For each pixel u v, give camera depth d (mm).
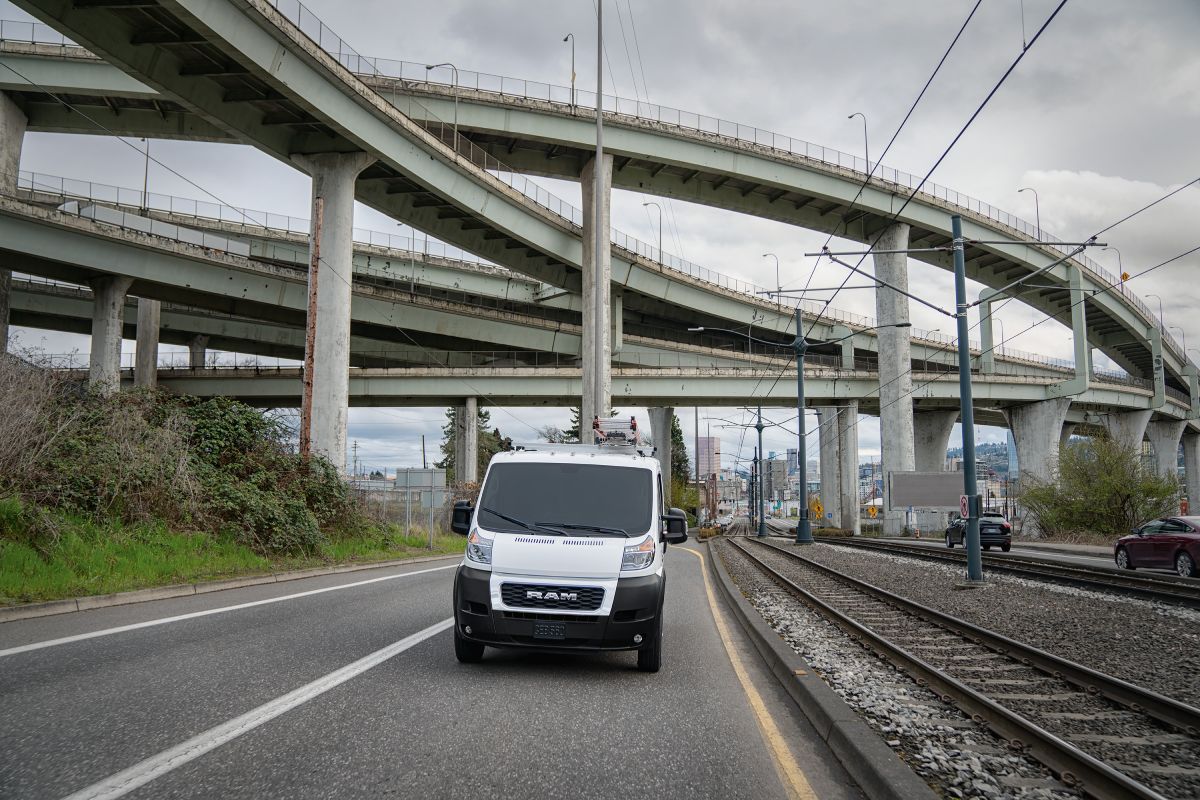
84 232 38312
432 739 5340
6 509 12141
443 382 52094
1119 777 4562
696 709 6469
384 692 6602
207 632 9250
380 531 27297
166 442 17734
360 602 12656
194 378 53688
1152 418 97500
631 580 7527
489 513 8102
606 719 6051
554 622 7359
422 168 38094
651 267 56844
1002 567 22766
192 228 53406
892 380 58312
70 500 14414
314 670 7273
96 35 28109
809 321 69250
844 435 68188
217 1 26969
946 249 20578
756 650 9531
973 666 8844
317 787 4359
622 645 7430
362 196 42906
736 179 54438
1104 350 92062
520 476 8430
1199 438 109812
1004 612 13625
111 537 14312
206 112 32625
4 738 4961
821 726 5824
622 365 58875
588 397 46281
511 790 4438
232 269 43312
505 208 44406
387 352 56562
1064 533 45438
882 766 4531
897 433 58219
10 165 44219
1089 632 11305
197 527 17203
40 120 46406
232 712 5746
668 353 61875
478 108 45062
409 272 59562
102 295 41719
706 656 9016
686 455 128500
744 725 6004
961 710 6551
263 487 21047
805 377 62406
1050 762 5156
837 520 75250
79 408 16516
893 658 8977
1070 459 45875
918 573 22047
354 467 33406
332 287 34312
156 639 8656
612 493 8289
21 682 6434
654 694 6980
